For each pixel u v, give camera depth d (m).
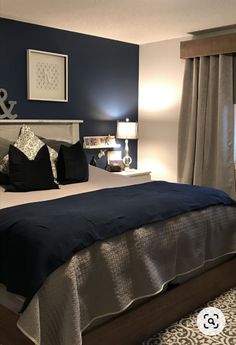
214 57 4.46
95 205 2.46
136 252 2.22
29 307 1.80
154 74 5.21
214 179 4.62
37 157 3.34
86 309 1.96
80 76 4.70
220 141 4.45
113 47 5.02
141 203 2.52
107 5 3.47
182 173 4.92
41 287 1.81
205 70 4.55
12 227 2.05
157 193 2.90
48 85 4.39
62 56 4.47
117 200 2.63
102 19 3.95
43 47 4.30
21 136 3.53
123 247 2.17
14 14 3.80
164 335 2.38
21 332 1.95
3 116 3.93
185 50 4.66
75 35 4.59
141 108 5.43
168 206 2.55
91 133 4.91
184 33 4.63
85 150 4.84
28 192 3.13
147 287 2.26
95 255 2.02
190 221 2.64
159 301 2.40
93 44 4.79
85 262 1.96
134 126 5.00
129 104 5.34
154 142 5.32
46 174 3.29
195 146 4.71
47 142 3.84
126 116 5.32
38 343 1.76
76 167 3.62
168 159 5.19
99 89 4.93
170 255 2.45
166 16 3.83
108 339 2.08
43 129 4.21
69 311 1.81
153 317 2.36
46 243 1.89
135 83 5.38
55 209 2.33
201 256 2.70
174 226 2.51
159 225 2.42
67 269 1.86
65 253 1.87
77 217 2.13
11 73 4.07
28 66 4.18
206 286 2.79
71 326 1.81
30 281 1.84
